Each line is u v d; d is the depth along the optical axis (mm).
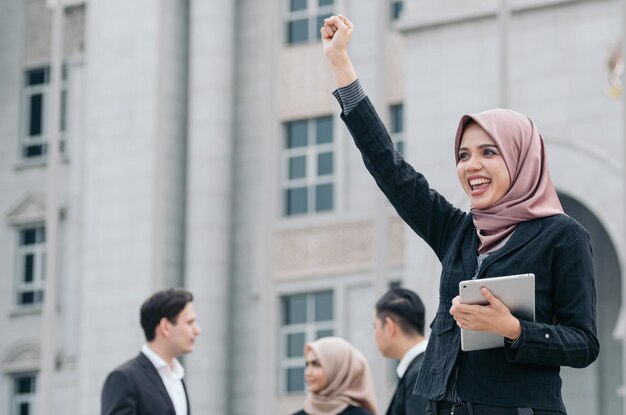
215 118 24781
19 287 26062
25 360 25625
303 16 23422
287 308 23250
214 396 24172
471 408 3740
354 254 22688
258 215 24516
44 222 26047
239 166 24891
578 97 19453
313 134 23469
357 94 4148
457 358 3785
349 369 7242
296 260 23188
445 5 20156
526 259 3789
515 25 19859
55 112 15898
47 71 26406
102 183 25125
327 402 7199
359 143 4125
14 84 26625
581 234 3809
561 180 19609
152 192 24625
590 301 3795
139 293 24469
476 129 3852
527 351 3658
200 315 24281
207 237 24453
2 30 26859
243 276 24484
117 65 25266
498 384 3732
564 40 19562
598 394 22109
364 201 22781
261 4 25312
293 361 23000
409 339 6695
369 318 22266
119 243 24781
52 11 26422
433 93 20078
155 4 25016
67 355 25094
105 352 24594
